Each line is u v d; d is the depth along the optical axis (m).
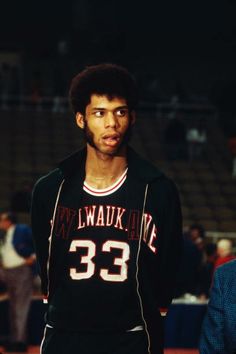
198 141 27.33
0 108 30.33
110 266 4.12
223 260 13.65
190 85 36.47
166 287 4.29
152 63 36.62
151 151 27.73
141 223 4.15
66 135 28.66
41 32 36.50
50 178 4.23
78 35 36.34
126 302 4.14
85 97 4.08
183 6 37.50
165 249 4.24
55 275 4.21
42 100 31.27
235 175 26.56
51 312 4.21
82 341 4.14
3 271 13.04
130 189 4.16
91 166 4.17
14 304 13.09
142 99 31.19
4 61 35.91
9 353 13.04
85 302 4.13
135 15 37.03
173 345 13.44
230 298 4.28
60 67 35.59
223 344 4.30
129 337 4.16
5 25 36.34
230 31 36.88
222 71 36.69
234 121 30.41
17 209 20.28
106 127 4.06
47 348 4.21
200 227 15.72
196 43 36.88
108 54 36.09
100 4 36.84
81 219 4.17
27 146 27.55
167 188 4.19
